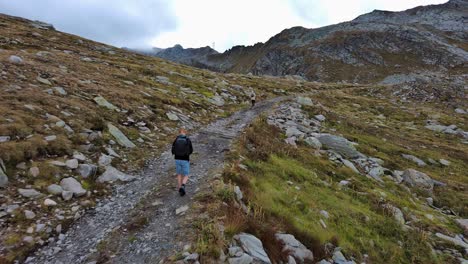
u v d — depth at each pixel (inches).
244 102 1647.4
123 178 503.5
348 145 1013.2
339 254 422.3
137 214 395.9
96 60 1598.2
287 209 483.2
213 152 668.1
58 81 850.1
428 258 499.5
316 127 1225.4
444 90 2925.7
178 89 1433.3
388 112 2288.4
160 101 1063.0
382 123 1884.8
